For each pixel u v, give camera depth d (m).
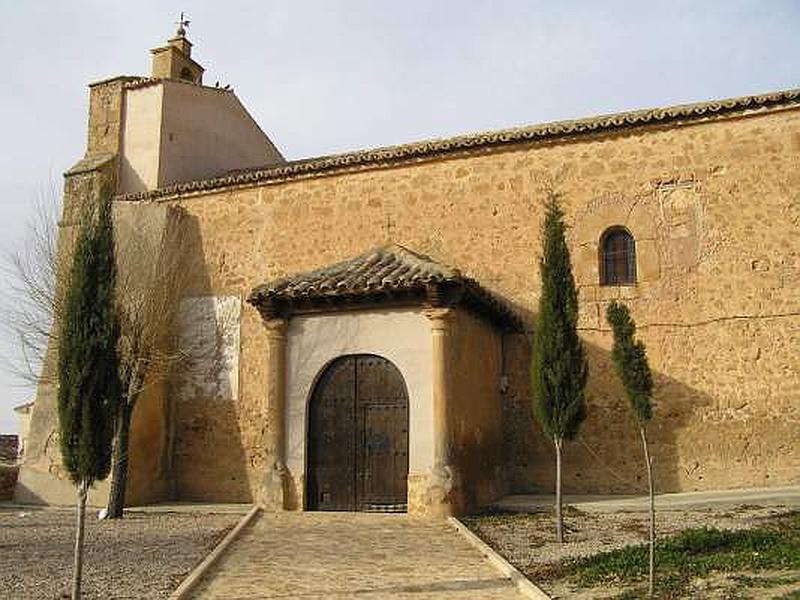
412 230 16.47
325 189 17.36
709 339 14.16
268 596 7.66
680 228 14.63
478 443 13.59
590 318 14.91
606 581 7.88
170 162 20.50
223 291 17.78
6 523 13.15
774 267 13.97
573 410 10.33
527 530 10.96
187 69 23.50
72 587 7.96
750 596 6.96
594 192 15.27
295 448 13.41
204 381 17.53
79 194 19.58
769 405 13.64
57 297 15.23
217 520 13.07
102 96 21.20
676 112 14.74
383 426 13.05
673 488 13.98
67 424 7.44
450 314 12.59
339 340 13.47
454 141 16.19
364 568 8.80
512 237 15.70
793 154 14.12
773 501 11.79
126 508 15.69
